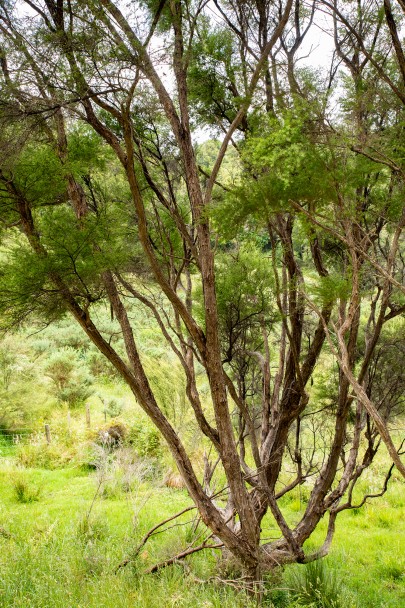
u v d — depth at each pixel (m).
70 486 8.59
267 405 4.68
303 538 4.38
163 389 8.75
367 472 8.89
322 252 4.34
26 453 10.12
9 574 4.30
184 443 8.59
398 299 4.19
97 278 3.83
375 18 3.40
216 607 3.73
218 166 3.42
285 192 2.57
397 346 4.64
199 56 3.82
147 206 4.71
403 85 2.93
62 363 14.08
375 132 2.83
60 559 4.63
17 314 3.74
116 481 8.08
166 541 5.36
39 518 6.44
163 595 3.89
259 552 4.05
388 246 3.63
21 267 3.53
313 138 2.53
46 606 3.74
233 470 3.82
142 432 9.84
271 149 2.52
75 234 3.65
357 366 5.05
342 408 4.00
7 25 3.00
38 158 3.66
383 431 2.55
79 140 4.10
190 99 4.04
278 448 4.46
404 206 2.80
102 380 15.73
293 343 3.91
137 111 3.78
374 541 6.51
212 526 3.91
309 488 8.16
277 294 3.58
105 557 4.81
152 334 15.79
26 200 3.76
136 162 4.24
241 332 4.81
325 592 4.28
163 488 8.35
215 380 3.66
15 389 12.28
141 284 4.73
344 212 2.59
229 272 4.70
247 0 3.78
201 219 3.12
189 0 3.40
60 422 11.81
